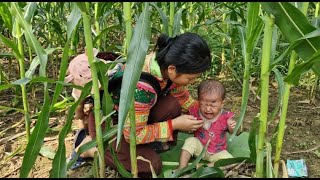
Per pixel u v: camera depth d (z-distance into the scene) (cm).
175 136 243
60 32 344
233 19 326
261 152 186
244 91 226
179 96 242
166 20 243
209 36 398
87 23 167
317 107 321
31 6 196
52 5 434
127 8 168
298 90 359
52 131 284
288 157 245
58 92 180
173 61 194
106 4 292
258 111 316
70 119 179
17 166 239
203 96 221
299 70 168
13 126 271
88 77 210
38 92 350
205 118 231
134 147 191
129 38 171
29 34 181
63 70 177
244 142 255
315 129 282
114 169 227
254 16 191
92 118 232
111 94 217
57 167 183
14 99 314
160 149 242
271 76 386
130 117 185
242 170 225
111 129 192
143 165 216
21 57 217
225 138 234
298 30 162
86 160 238
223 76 391
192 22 396
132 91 160
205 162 234
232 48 346
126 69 161
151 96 204
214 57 398
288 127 286
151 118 231
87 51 172
